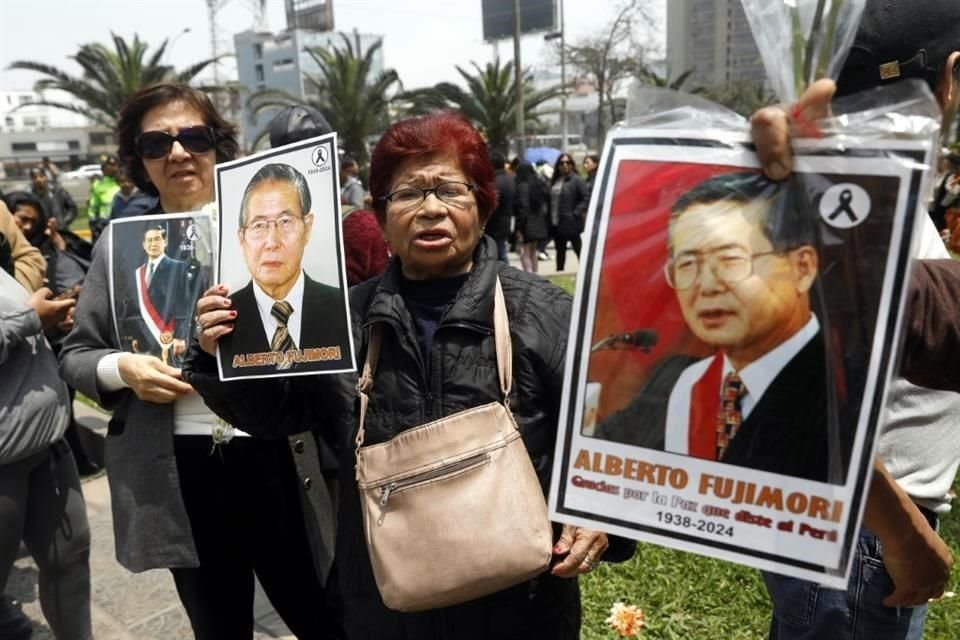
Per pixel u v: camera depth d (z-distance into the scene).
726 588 2.76
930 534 1.07
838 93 1.23
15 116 61.19
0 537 2.23
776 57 0.95
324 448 2.27
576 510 1.01
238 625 2.14
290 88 61.94
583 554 1.44
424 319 1.54
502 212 8.74
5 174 53.56
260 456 2.08
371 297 1.64
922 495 1.22
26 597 3.28
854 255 0.87
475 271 1.52
